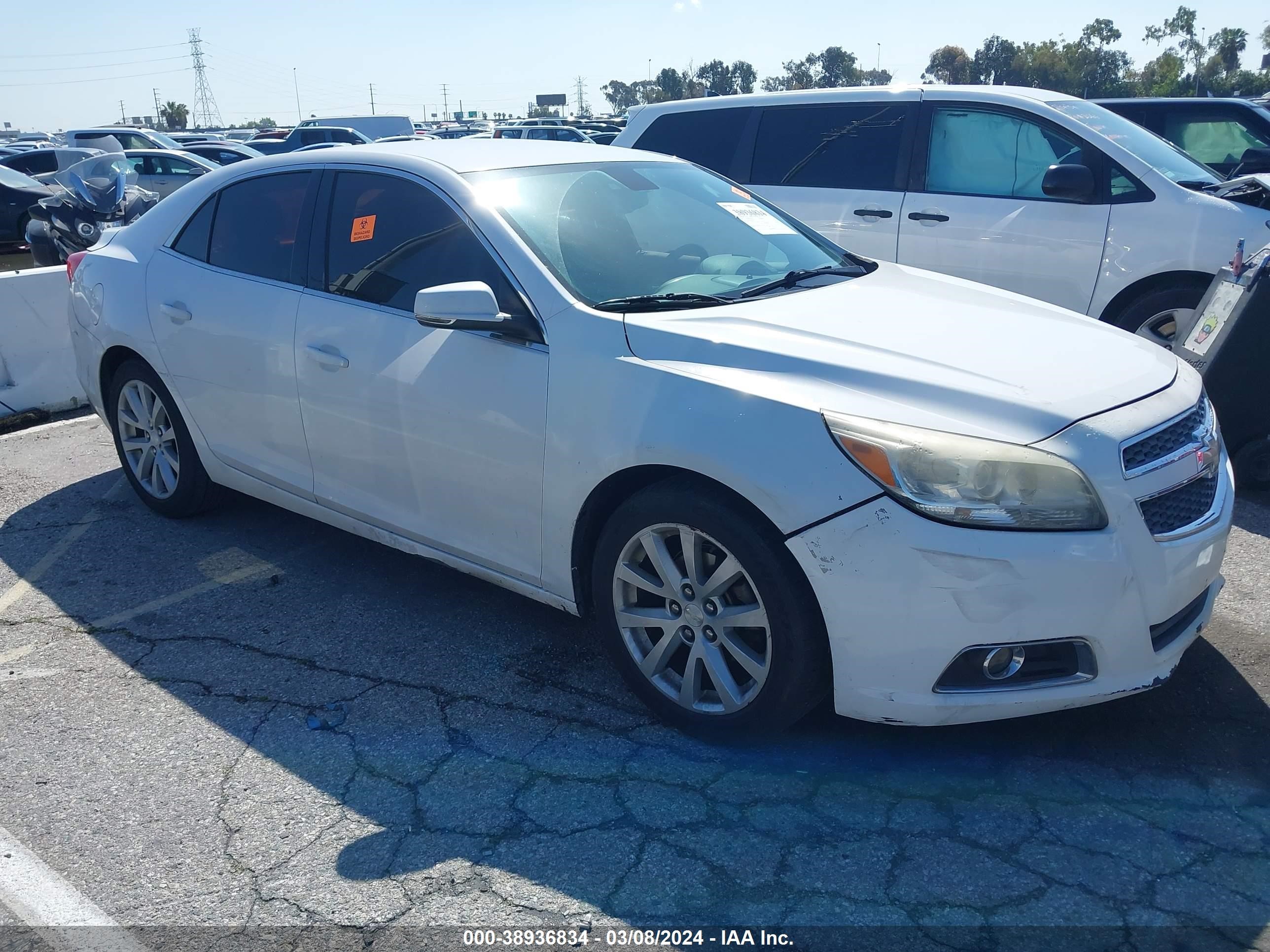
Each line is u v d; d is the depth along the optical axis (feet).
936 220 20.48
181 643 12.16
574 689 10.95
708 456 8.94
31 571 14.21
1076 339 10.37
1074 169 18.47
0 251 55.36
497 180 11.78
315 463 12.80
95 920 7.85
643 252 11.64
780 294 11.25
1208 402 10.47
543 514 10.43
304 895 8.04
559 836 8.63
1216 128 29.30
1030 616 8.34
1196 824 8.59
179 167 61.67
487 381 10.60
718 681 9.55
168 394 14.82
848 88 22.17
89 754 9.97
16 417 21.75
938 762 9.48
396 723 10.37
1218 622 11.97
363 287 12.07
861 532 8.40
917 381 8.91
